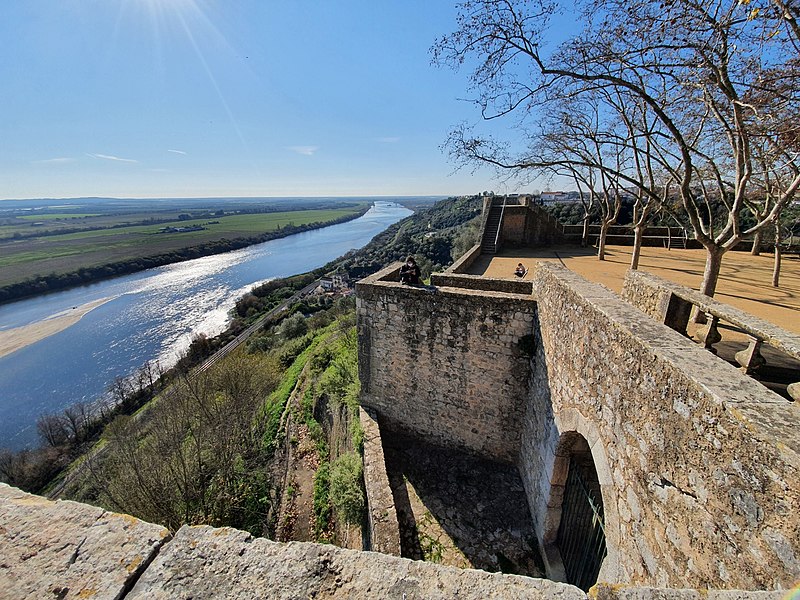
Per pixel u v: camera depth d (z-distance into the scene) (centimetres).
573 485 604
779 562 196
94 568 156
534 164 1031
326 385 1441
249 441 1455
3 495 194
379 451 832
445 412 883
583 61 723
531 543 695
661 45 627
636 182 975
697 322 573
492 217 2172
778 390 432
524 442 795
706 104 788
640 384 342
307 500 1091
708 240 769
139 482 1155
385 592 148
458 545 692
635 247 1373
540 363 699
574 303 520
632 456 356
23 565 155
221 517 1139
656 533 315
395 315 871
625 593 147
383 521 669
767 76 587
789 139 610
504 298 753
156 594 148
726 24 571
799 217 1659
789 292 1162
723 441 239
